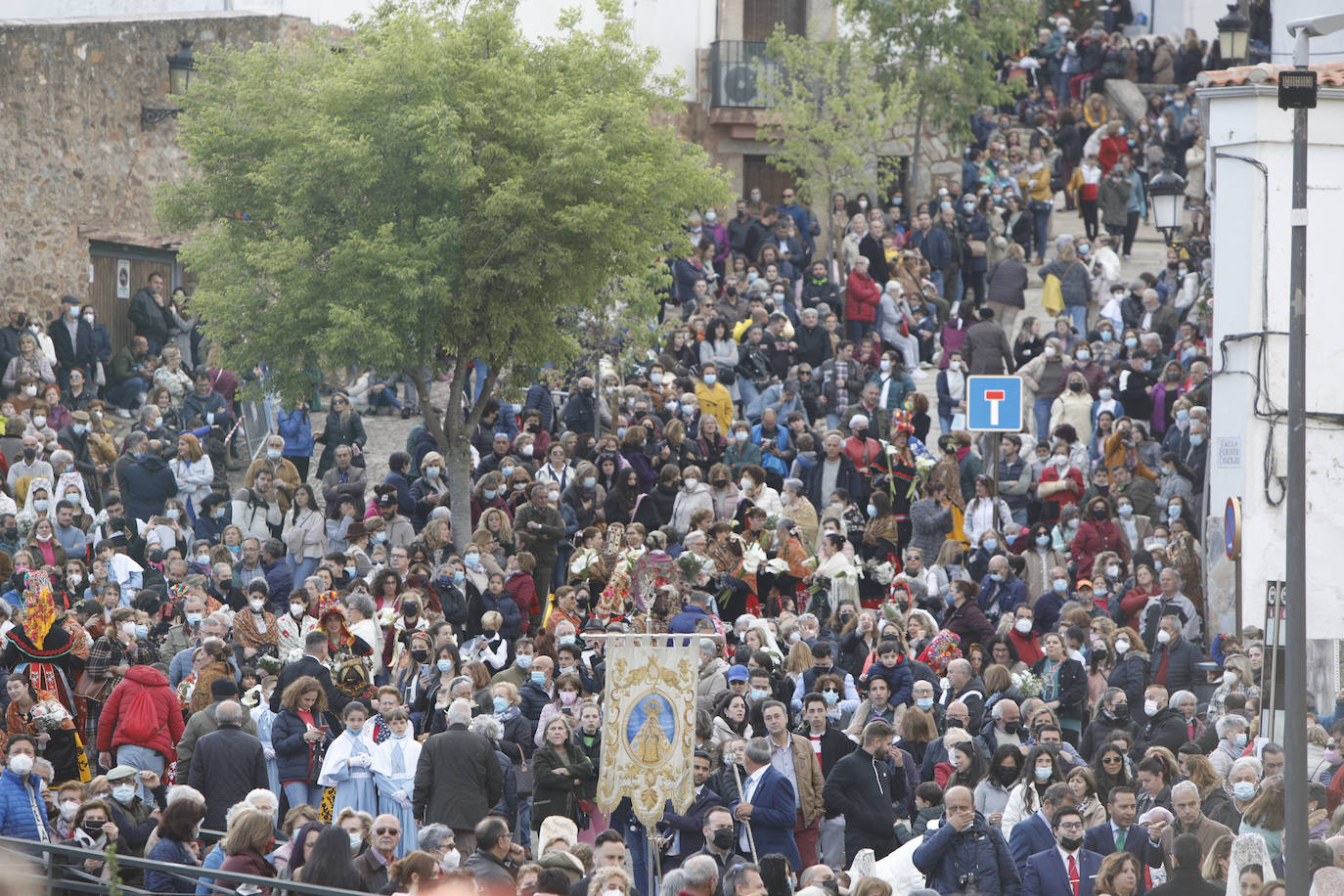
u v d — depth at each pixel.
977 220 59.91
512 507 36.31
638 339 43.28
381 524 33.53
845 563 32.22
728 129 67.81
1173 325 50.88
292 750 23.62
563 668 25.33
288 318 36.03
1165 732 25.19
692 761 20.50
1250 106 34.25
